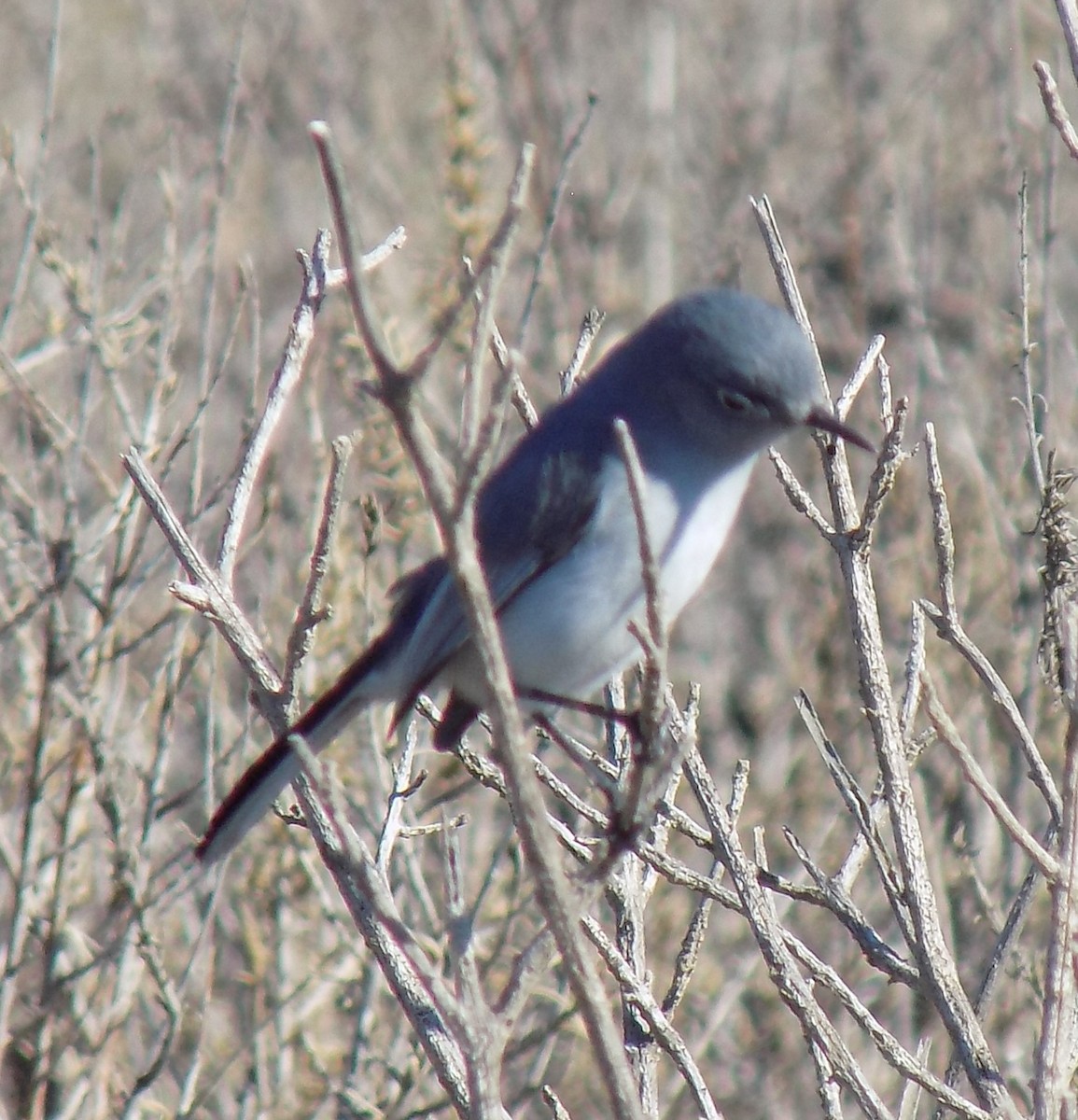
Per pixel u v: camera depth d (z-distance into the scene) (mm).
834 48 19578
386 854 7441
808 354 8547
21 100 18859
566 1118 7012
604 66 20109
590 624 8617
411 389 5004
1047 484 7000
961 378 15141
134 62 19625
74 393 13789
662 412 8664
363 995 10375
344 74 18594
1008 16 15430
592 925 7176
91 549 10820
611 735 8805
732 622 15930
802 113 19766
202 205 16219
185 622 10820
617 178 17828
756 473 16734
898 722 7340
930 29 21094
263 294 16859
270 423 7570
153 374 12008
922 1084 6691
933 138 15766
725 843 7184
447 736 8648
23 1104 10180
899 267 15539
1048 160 10906
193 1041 11312
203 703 12016
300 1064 11125
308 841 10969
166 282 11812
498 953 10148
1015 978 10070
